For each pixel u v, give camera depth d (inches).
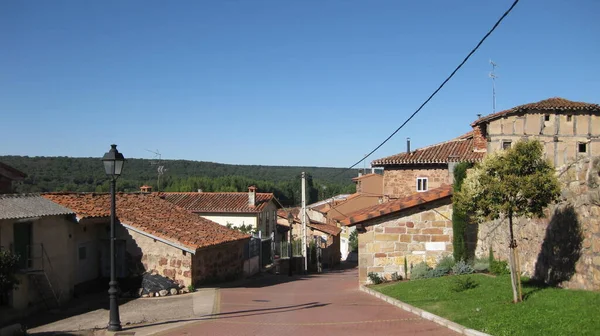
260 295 713.6
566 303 396.2
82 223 698.8
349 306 580.1
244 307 590.9
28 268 590.2
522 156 427.5
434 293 567.2
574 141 1141.1
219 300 651.5
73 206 714.2
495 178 434.6
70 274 681.6
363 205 1866.4
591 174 431.2
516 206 430.0
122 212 809.5
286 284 924.6
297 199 3191.4
